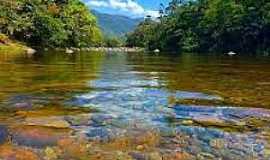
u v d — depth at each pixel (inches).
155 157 256.7
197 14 4864.7
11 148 268.7
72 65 1144.2
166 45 5236.2
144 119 357.7
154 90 550.3
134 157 256.2
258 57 2196.1
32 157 252.4
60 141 286.5
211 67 1119.6
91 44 5708.7
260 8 3430.1
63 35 3991.1
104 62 1405.0
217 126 335.0
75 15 4968.0
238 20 3590.1
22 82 629.0
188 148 275.0
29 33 3646.7
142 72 897.5
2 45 2910.9
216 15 4042.8
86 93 511.8
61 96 482.0
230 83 649.6
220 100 462.6
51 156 255.1
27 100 447.2
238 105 429.1
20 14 3725.4
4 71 847.1
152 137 299.9
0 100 443.5
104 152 264.8
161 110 400.2
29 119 349.7
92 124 336.5
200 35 4379.9
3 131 307.1
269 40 3292.3
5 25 3412.9
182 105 428.1
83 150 268.1
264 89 568.4
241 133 313.3
